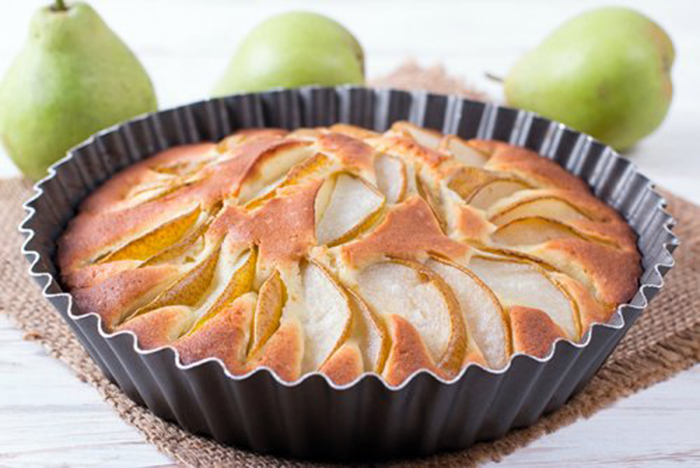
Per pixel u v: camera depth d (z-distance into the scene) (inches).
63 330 23.0
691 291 23.8
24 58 25.7
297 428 20.3
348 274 20.9
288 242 21.2
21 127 25.7
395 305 20.8
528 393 20.6
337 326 20.5
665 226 22.4
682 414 21.9
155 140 24.9
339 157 22.5
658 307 23.5
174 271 21.5
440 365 20.2
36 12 25.5
